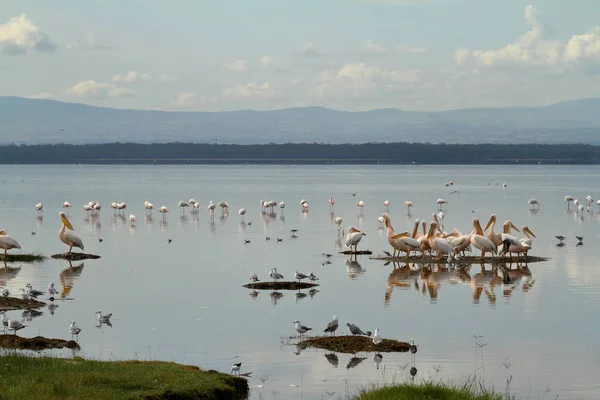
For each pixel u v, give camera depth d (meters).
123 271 39.88
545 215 75.69
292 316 29.30
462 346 25.17
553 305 31.11
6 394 17.20
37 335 26.50
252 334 26.69
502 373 22.44
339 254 46.41
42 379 18.67
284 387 21.16
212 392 19.67
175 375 20.42
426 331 27.03
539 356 24.08
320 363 23.39
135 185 146.00
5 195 111.69
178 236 57.81
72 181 165.25
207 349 24.83
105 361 21.92
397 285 35.59
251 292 34.09
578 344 25.36
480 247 43.34
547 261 42.81
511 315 29.39
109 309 30.62
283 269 40.50
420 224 66.44
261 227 65.00
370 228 63.47
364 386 21.16
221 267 41.25
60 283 36.28
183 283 36.28
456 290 34.31
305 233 59.59
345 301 32.00
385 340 25.44
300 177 193.62
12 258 43.66
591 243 51.81
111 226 66.25
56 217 74.56
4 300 31.69
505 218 72.06
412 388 19.23
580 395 20.58
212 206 75.50
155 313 29.89
